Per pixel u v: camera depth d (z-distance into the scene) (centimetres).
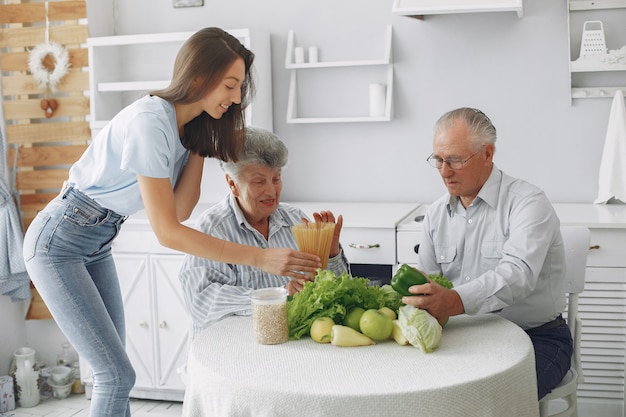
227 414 152
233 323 193
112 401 220
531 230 208
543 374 204
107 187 212
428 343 166
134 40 356
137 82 364
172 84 203
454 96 355
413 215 330
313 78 374
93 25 376
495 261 224
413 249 305
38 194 379
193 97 201
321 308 178
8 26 379
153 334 338
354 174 373
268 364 161
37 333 388
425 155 362
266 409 147
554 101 344
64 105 377
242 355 167
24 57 376
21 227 381
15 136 380
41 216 217
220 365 161
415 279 183
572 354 233
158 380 340
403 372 154
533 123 347
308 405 144
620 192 328
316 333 174
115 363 220
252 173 217
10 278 361
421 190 366
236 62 202
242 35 349
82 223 215
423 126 361
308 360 163
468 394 148
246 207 221
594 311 297
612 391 301
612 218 296
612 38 334
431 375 152
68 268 215
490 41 347
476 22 348
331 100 373
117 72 389
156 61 387
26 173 380
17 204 381
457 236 231
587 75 339
